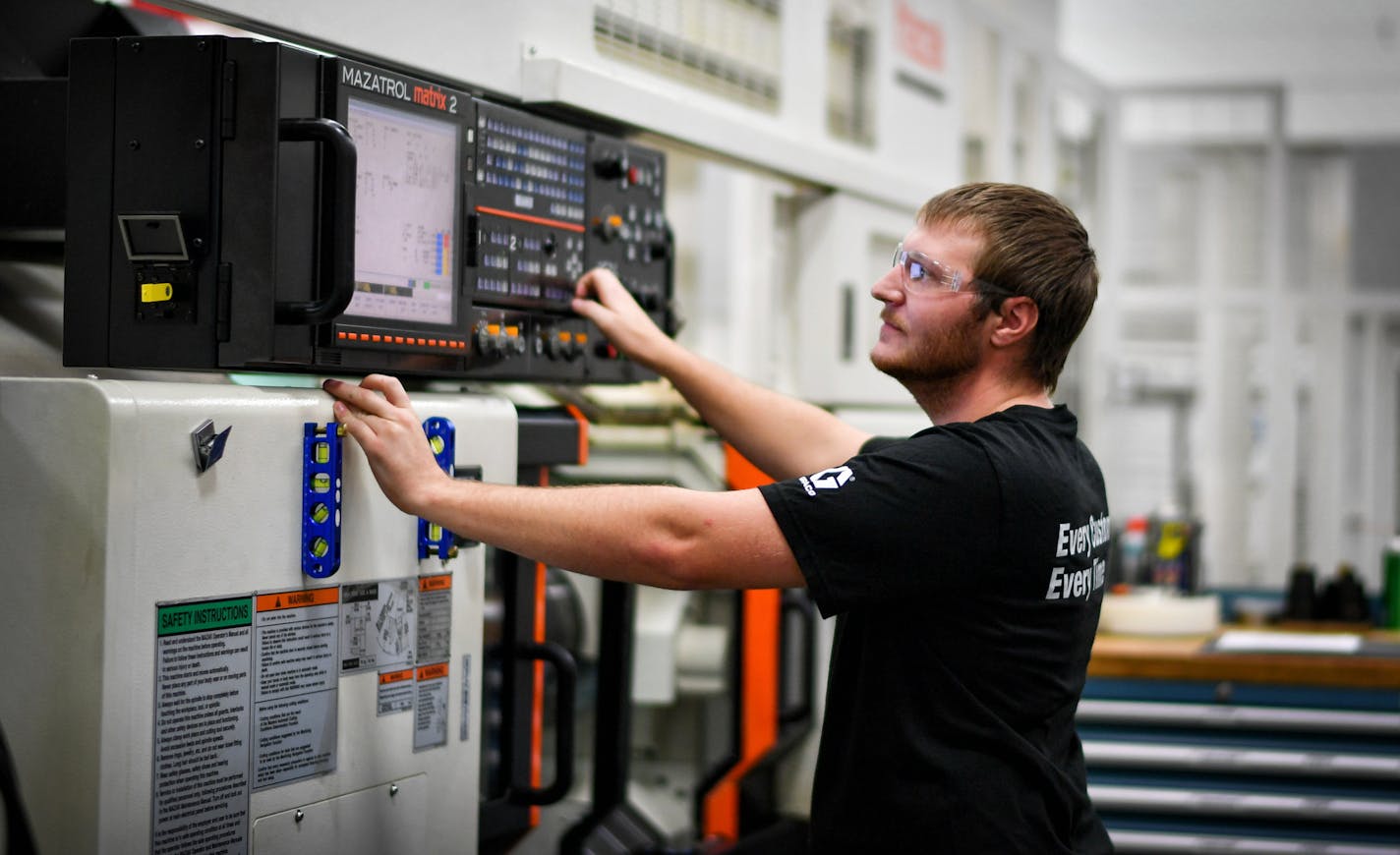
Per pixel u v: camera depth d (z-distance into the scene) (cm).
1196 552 399
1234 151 713
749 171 254
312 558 134
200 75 127
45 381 117
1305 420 756
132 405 117
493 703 178
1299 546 745
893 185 307
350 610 140
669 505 131
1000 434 140
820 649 285
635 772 283
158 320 129
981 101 387
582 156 176
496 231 158
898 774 140
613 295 178
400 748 147
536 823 183
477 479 157
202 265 127
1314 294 769
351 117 133
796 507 131
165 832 120
